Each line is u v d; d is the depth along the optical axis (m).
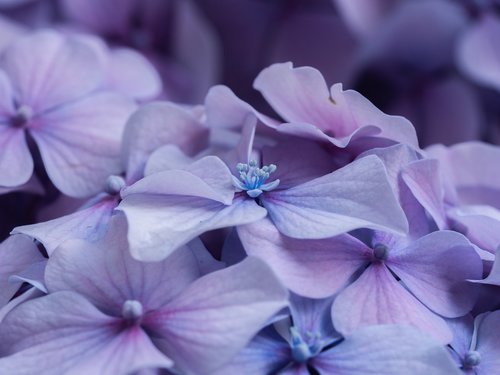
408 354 0.16
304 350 0.16
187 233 0.17
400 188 0.18
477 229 0.18
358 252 0.17
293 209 0.17
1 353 0.17
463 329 0.17
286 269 0.17
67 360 0.16
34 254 0.18
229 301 0.16
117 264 0.17
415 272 0.18
